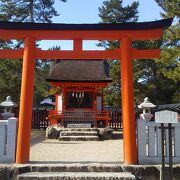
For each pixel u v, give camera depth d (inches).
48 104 1633.9
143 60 1480.1
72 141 705.6
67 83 888.3
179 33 941.8
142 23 389.4
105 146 597.3
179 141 383.6
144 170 360.2
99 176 336.2
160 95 1507.1
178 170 359.9
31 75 396.5
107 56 406.0
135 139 382.6
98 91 989.2
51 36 402.0
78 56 406.0
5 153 385.4
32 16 1556.3
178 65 912.3
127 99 387.2
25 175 339.6
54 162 388.2
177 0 945.5
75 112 874.1
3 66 1186.6
